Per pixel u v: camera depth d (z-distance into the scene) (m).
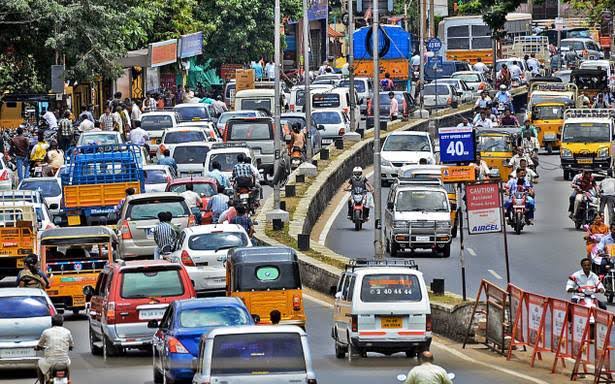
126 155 84.69
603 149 118.31
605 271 70.56
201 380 38.34
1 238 69.50
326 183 104.75
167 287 54.69
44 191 90.38
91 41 115.06
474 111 147.00
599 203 91.12
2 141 105.19
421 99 150.12
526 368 53.62
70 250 68.94
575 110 125.75
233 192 89.38
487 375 51.56
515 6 79.25
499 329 58.19
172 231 69.62
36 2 112.12
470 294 70.44
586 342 49.47
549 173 123.94
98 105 137.50
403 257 84.25
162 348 47.47
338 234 92.69
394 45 163.25
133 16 124.19
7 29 114.38
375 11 81.62
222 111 140.62
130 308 54.12
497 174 99.44
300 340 38.84
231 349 38.56
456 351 58.72
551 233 93.12
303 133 115.31
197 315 47.06
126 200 75.00
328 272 72.88
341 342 55.81
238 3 177.25
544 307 53.53
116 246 70.50
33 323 51.94
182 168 99.25
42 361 45.97
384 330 54.06
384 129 136.62
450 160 75.25
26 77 118.06
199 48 155.50
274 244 80.06
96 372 52.19
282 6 186.25
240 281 58.19
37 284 62.19
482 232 63.09
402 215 83.81
